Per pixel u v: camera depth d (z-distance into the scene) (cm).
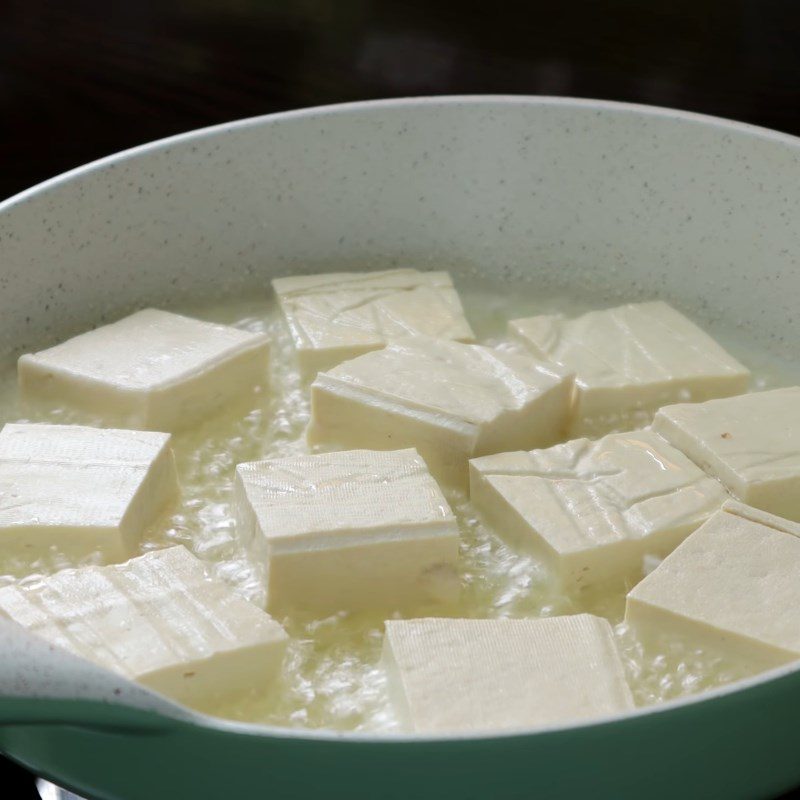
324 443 71
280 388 75
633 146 79
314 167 79
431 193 80
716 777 59
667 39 110
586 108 79
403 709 61
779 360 78
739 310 79
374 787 57
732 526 66
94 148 97
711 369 74
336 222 80
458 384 71
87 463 68
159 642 62
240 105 100
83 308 77
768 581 64
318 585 65
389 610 66
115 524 65
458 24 112
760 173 77
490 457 69
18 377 74
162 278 79
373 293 77
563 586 66
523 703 61
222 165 78
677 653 64
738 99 100
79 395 72
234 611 63
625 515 67
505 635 62
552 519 67
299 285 78
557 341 75
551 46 108
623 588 67
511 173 80
